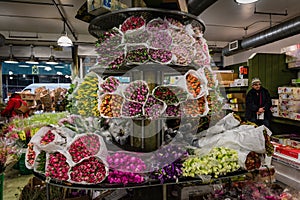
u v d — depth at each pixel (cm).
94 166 151
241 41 715
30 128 380
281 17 596
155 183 153
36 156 163
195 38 179
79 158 150
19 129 377
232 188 206
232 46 745
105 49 163
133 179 151
